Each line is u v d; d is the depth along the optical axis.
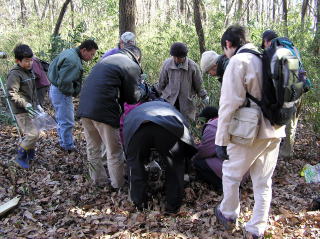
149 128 3.68
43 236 3.48
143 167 3.90
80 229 3.60
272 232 3.40
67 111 5.51
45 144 5.98
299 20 9.52
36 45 11.05
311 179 4.52
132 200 3.98
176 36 9.23
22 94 4.82
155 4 27.02
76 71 5.24
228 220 3.45
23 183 4.60
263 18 10.06
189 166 4.68
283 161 5.08
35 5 22.92
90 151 4.46
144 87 4.61
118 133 4.26
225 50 3.20
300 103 4.87
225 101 2.91
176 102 5.39
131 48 4.32
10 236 3.50
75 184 4.61
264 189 3.22
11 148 5.73
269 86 2.85
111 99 4.03
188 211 3.92
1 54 5.07
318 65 6.62
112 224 3.68
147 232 3.52
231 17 10.21
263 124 2.97
